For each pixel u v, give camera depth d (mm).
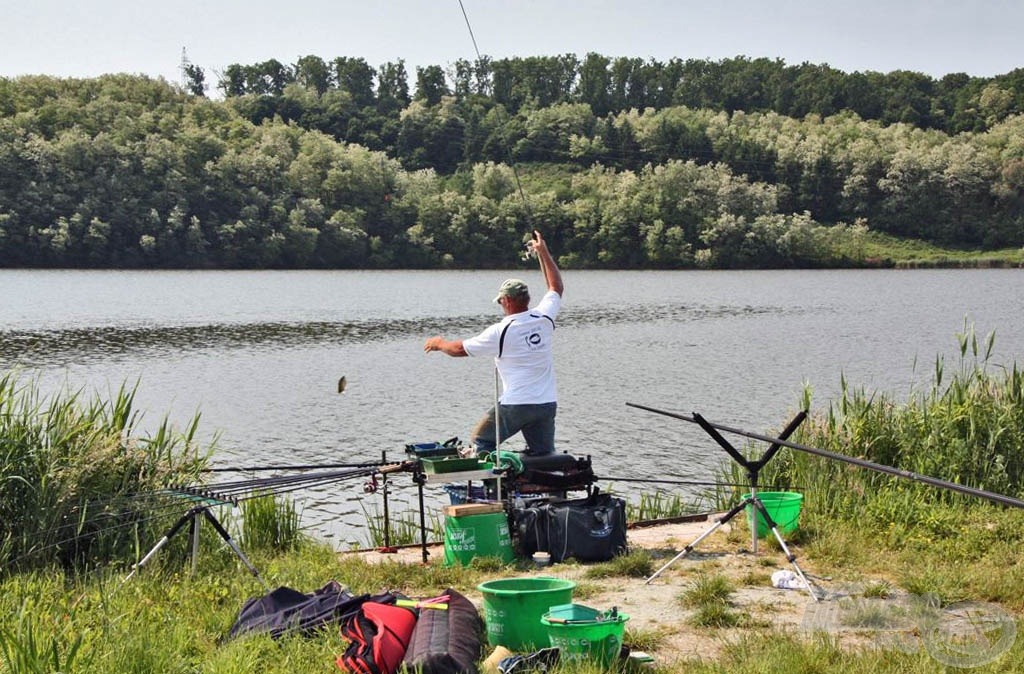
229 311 57562
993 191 121875
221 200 104375
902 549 8430
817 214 127500
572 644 5605
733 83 180125
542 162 141250
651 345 42812
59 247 92438
